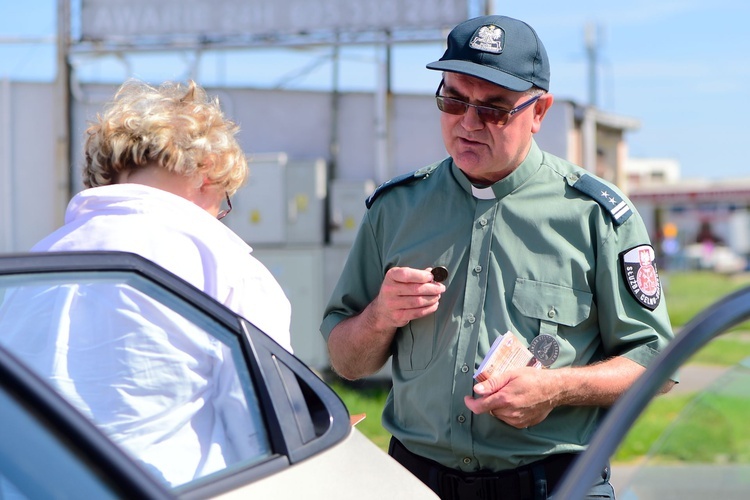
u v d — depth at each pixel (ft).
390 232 8.83
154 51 27.14
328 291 25.77
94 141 7.54
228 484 5.81
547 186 8.28
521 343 7.95
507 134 8.02
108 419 6.34
